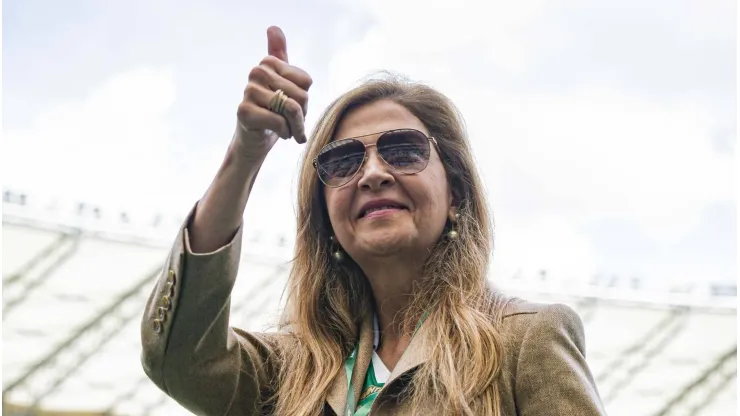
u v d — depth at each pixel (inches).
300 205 89.8
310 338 84.1
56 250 517.3
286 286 92.2
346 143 82.8
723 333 617.9
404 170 81.0
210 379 78.2
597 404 69.6
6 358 560.4
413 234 80.4
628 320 615.5
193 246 74.5
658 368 655.1
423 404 73.0
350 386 78.7
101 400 606.5
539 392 70.9
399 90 87.9
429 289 81.7
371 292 87.4
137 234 519.5
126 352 577.9
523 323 75.5
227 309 76.2
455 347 75.7
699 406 673.0
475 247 84.0
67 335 560.7
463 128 89.6
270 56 70.1
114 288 545.0
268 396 85.4
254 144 70.1
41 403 588.4
